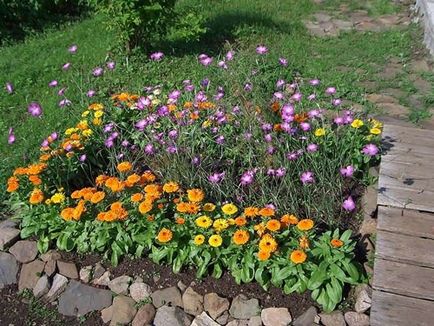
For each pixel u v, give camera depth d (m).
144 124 4.00
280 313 2.99
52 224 3.49
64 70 5.57
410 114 4.57
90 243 3.40
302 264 3.00
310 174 3.42
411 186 3.54
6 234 3.62
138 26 5.38
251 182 3.58
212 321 3.08
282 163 3.65
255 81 4.67
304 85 4.95
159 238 3.13
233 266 3.15
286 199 3.47
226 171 3.75
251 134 3.81
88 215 3.43
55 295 3.39
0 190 4.02
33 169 3.59
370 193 3.58
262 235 3.10
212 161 3.82
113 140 3.98
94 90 5.07
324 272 2.97
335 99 4.45
